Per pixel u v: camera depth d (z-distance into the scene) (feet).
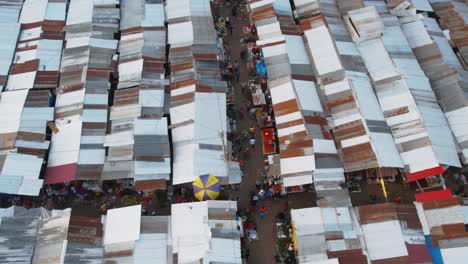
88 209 102.42
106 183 105.29
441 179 103.04
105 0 134.72
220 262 86.22
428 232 92.32
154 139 103.96
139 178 99.81
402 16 133.59
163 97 113.29
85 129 106.22
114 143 103.86
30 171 97.96
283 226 99.71
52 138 104.99
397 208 94.48
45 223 90.38
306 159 100.63
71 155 101.86
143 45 123.85
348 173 106.42
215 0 148.97
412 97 109.91
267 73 118.11
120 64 119.75
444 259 88.58
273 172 103.65
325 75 115.34
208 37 126.41
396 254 88.84
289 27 128.36
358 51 120.78
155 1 136.77
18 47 122.31
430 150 101.71
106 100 112.06
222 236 90.33
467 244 89.45
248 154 112.47
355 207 96.48
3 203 100.32
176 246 88.84
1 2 131.95
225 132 106.63
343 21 129.70
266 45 123.54
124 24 130.31
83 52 120.88
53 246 86.84
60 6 132.87
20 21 128.67
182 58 121.19
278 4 133.59
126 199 103.35
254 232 98.99
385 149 102.32
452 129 108.47
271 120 116.16
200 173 99.71
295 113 108.17
